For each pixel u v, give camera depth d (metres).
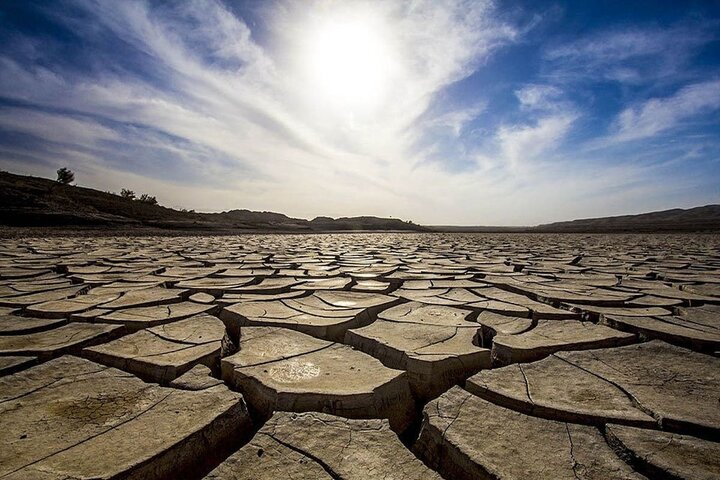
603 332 2.21
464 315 2.65
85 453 1.07
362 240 15.19
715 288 3.58
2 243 8.76
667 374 1.62
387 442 1.15
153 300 2.97
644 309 2.72
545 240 15.80
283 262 6.03
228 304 2.99
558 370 1.67
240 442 1.30
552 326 2.36
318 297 3.24
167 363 1.72
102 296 3.14
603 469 1.03
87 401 1.37
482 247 10.70
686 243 12.77
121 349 1.92
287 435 1.17
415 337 2.15
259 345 2.02
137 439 1.14
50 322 2.35
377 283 3.96
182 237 14.10
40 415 1.27
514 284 3.88
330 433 1.19
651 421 1.22
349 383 1.53
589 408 1.32
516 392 1.45
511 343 2.00
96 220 15.86
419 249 9.63
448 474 1.12
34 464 1.02
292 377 1.60
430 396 1.70
